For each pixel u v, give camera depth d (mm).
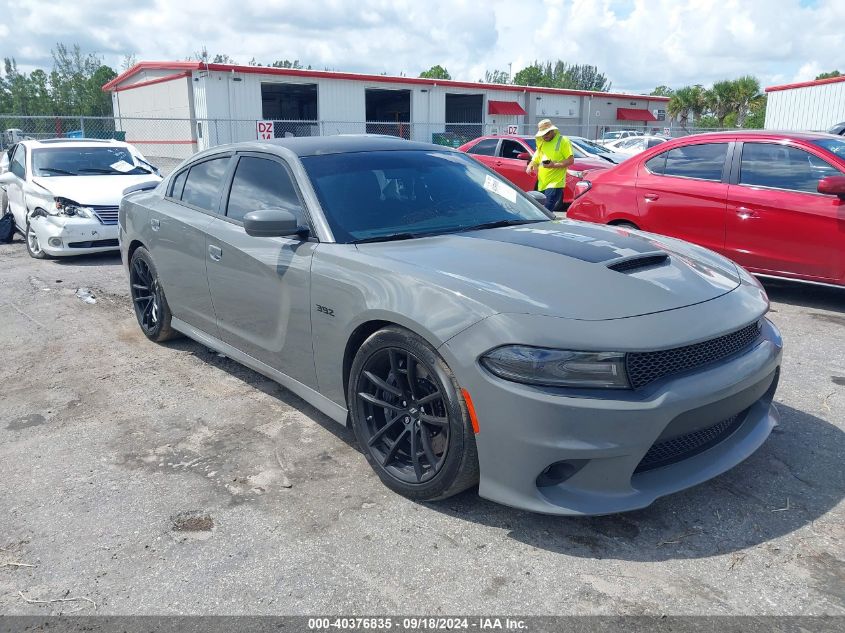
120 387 4402
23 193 9234
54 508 2998
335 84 31141
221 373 4621
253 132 29281
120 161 9867
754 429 3002
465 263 2928
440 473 2770
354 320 3037
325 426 3764
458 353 2592
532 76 105000
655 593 2367
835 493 2969
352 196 3576
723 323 2674
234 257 3855
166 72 31094
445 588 2418
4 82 69875
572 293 2658
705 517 2807
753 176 6031
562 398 2426
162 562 2605
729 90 46562
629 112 43656
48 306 6465
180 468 3324
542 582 2436
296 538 2729
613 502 2498
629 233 3672
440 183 3912
